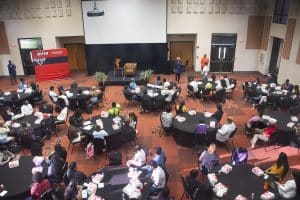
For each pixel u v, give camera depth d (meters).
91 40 17.80
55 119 10.62
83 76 18.58
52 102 13.43
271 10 16.94
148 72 16.12
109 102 13.80
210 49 18.66
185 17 17.81
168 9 17.59
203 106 13.00
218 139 8.99
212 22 17.97
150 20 17.39
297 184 6.06
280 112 10.27
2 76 18.94
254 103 12.88
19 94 12.81
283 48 15.62
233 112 12.34
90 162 8.81
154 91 12.70
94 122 9.62
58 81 17.48
